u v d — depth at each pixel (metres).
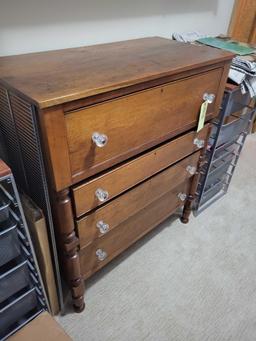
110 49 1.08
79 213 0.85
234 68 1.26
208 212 1.69
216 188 1.76
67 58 0.94
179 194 1.38
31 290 0.94
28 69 0.82
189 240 1.50
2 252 0.78
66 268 1.01
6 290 0.86
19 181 1.03
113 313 1.16
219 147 1.50
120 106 0.77
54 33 1.11
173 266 1.36
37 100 0.59
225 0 1.84
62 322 1.12
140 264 1.36
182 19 1.63
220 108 1.28
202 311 1.18
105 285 1.26
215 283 1.29
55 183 0.73
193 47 1.12
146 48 1.10
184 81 0.92
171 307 1.19
